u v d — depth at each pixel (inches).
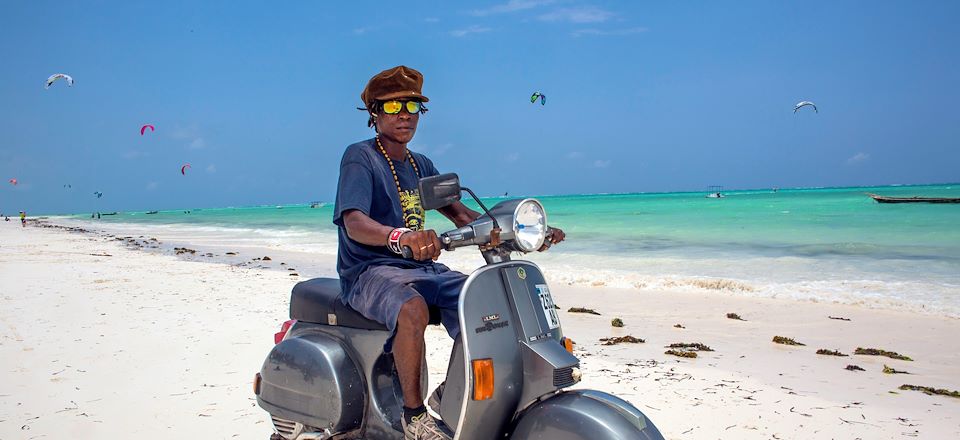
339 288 130.3
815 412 180.4
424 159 134.0
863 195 3457.2
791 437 161.6
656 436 93.5
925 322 307.3
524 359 100.9
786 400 190.9
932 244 676.7
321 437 122.0
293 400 126.3
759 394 196.9
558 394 98.4
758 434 163.6
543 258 611.5
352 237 112.9
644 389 201.8
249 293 392.8
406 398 108.3
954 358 244.1
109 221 2829.7
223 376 212.7
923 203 1955.0
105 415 177.6
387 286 111.0
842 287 407.8
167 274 509.0
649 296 390.9
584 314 337.4
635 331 294.7
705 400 190.9
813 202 2341.3
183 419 174.6
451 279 110.7
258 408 182.5
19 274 500.1
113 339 265.0
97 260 652.1
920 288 396.8
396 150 125.5
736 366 230.8
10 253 746.2
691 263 550.9
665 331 294.4
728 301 370.3
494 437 102.9
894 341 272.1
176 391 197.8
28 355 240.1
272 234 1270.9
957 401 191.5
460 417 99.6
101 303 354.3
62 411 180.7
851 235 811.4
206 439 161.3
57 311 329.4
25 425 170.2
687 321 317.7
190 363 228.8
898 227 931.3
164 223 2285.9
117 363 229.3
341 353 122.3
